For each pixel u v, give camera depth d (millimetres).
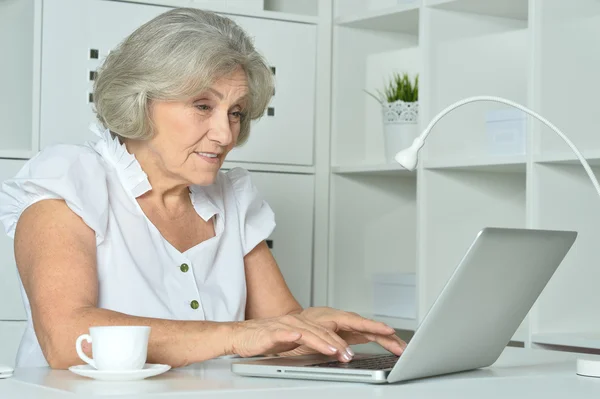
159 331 1573
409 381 1433
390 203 3699
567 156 2662
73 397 1218
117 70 1905
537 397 1285
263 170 3445
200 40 1851
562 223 2812
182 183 2010
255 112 2088
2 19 3146
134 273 1896
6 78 3146
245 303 2146
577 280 2832
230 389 1307
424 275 3156
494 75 3305
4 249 3043
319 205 3562
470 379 1477
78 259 1745
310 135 3543
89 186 1859
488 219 3279
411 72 3738
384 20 3463
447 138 3201
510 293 1529
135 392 1268
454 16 3230
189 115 1883
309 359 1595
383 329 1751
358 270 3633
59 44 3104
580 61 2850
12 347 3047
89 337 1484
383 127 3422
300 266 3514
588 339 2596
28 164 1897
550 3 2793
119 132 1927
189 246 2062
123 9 3189
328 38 3590
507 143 2955
